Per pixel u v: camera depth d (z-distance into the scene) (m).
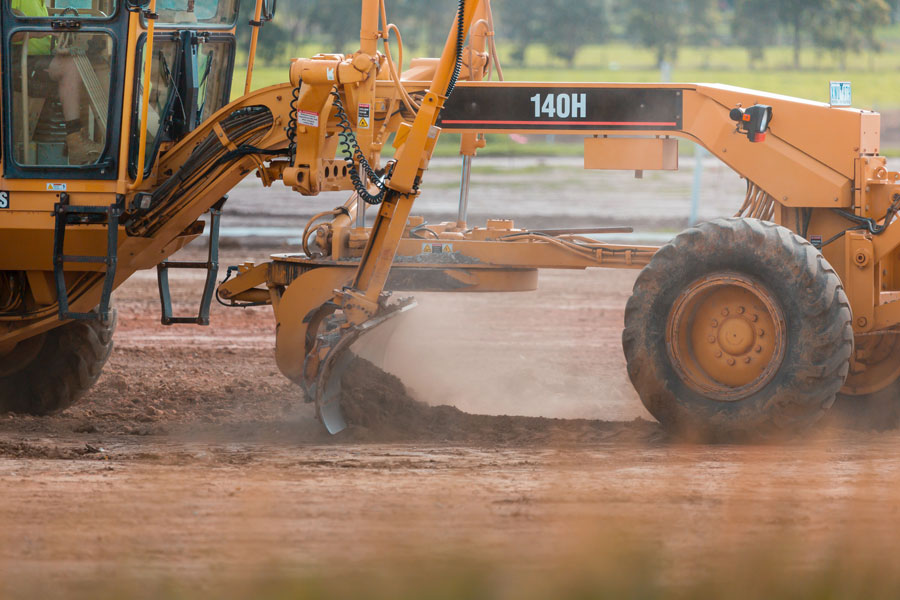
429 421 30.47
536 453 26.64
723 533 18.70
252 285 33.78
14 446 27.86
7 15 30.73
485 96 30.73
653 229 88.56
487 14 33.69
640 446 27.59
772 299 27.45
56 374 36.22
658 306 28.47
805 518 19.59
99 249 32.31
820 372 27.02
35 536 19.16
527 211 96.94
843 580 15.19
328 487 22.58
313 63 29.61
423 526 19.39
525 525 19.41
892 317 28.72
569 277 69.44
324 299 31.66
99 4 30.64
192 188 31.52
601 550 17.16
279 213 95.62
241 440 29.97
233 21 36.09
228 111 31.67
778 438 27.62
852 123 28.50
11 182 31.52
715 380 28.47
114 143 31.03
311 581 15.50
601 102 30.30
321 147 30.45
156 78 33.38
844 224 29.28
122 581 16.52
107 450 27.69
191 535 19.11
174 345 49.00
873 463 24.67
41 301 33.50
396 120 31.09
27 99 31.31
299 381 32.25
